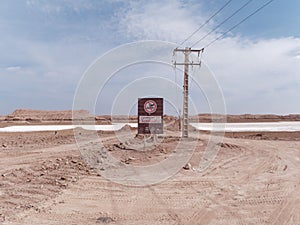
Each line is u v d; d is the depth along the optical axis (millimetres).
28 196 9258
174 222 7258
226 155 20375
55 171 13070
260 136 39750
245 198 9438
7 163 15242
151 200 9117
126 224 7082
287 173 13891
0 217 7305
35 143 25844
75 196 9391
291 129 60094
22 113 105500
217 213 7961
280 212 8086
